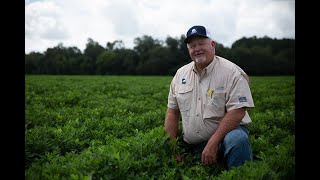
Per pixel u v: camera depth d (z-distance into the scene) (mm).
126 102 9773
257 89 19766
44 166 3691
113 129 5836
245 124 4727
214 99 4629
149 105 9750
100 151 3965
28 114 7406
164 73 77938
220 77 4621
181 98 4887
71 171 3500
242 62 49000
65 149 4871
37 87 20828
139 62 82625
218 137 4395
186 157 4688
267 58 52688
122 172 3584
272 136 5852
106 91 18297
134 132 5520
